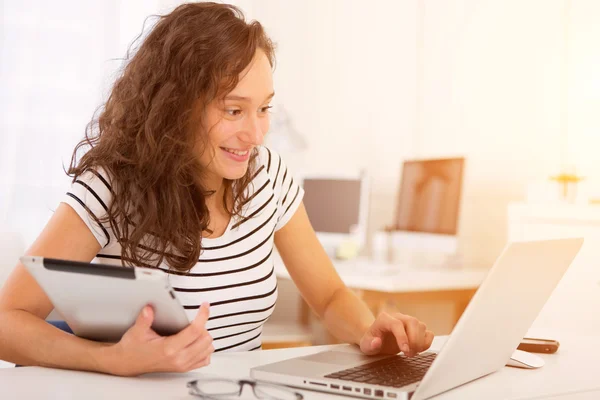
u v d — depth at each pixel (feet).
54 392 2.93
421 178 10.78
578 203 8.93
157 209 4.18
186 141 4.18
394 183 12.30
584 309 8.15
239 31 4.10
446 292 9.57
